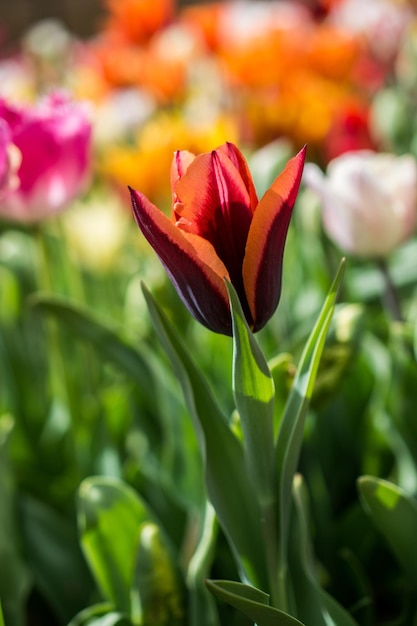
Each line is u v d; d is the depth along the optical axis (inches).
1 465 31.4
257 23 67.6
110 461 35.1
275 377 26.4
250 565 23.7
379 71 65.0
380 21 72.3
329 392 28.6
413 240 45.6
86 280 44.6
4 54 107.3
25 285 42.4
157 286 33.0
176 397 31.0
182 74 58.4
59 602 32.9
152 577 26.4
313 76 58.4
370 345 33.8
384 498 26.0
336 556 31.2
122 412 37.6
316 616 24.8
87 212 41.6
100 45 73.1
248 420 22.6
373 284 42.1
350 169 31.6
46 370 41.4
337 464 34.1
